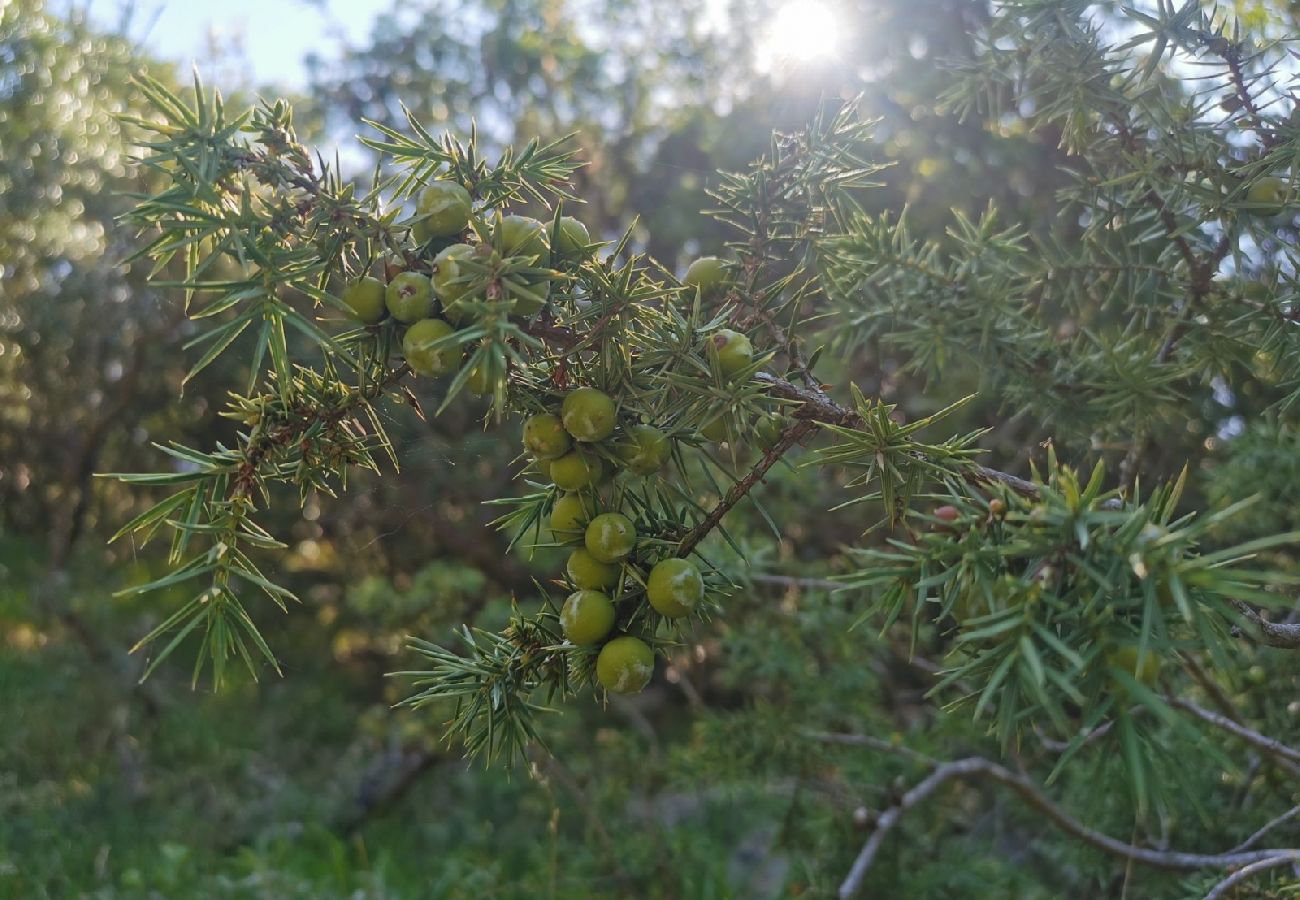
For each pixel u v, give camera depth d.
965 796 0.65
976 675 0.17
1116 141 0.32
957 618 0.18
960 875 0.51
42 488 1.06
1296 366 0.30
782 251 0.29
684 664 0.55
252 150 0.20
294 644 1.07
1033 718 0.17
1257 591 0.15
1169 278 0.33
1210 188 0.29
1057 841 0.52
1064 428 0.37
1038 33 0.30
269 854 0.72
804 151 0.28
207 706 0.96
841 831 0.52
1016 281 0.40
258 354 0.19
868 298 0.40
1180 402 0.52
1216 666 0.15
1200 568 0.15
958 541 0.18
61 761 0.80
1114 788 0.37
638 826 0.69
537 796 0.74
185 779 0.83
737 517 0.57
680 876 0.64
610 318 0.20
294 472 0.22
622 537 0.20
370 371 0.22
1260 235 0.29
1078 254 0.38
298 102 1.02
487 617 0.74
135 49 0.76
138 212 0.19
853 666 0.53
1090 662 0.16
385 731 0.91
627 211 0.99
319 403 0.21
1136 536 0.15
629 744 0.66
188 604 0.20
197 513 0.21
